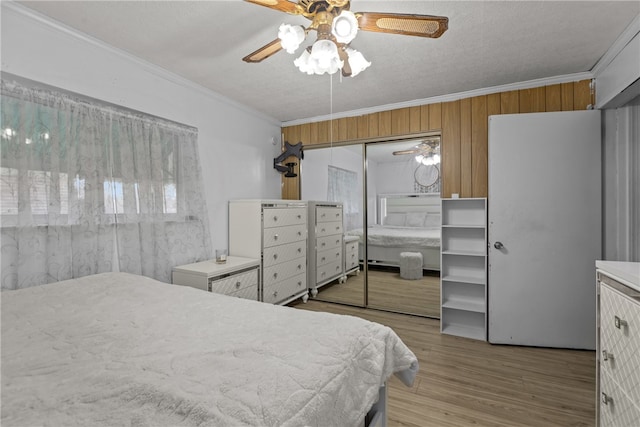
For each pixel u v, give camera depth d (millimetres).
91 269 2047
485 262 2828
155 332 1121
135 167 2361
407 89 2990
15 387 761
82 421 643
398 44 2156
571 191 2473
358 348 1074
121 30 1998
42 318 1250
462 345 2648
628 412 1109
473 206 3045
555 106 2719
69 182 1946
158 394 724
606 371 1280
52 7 1753
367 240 3725
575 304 2480
